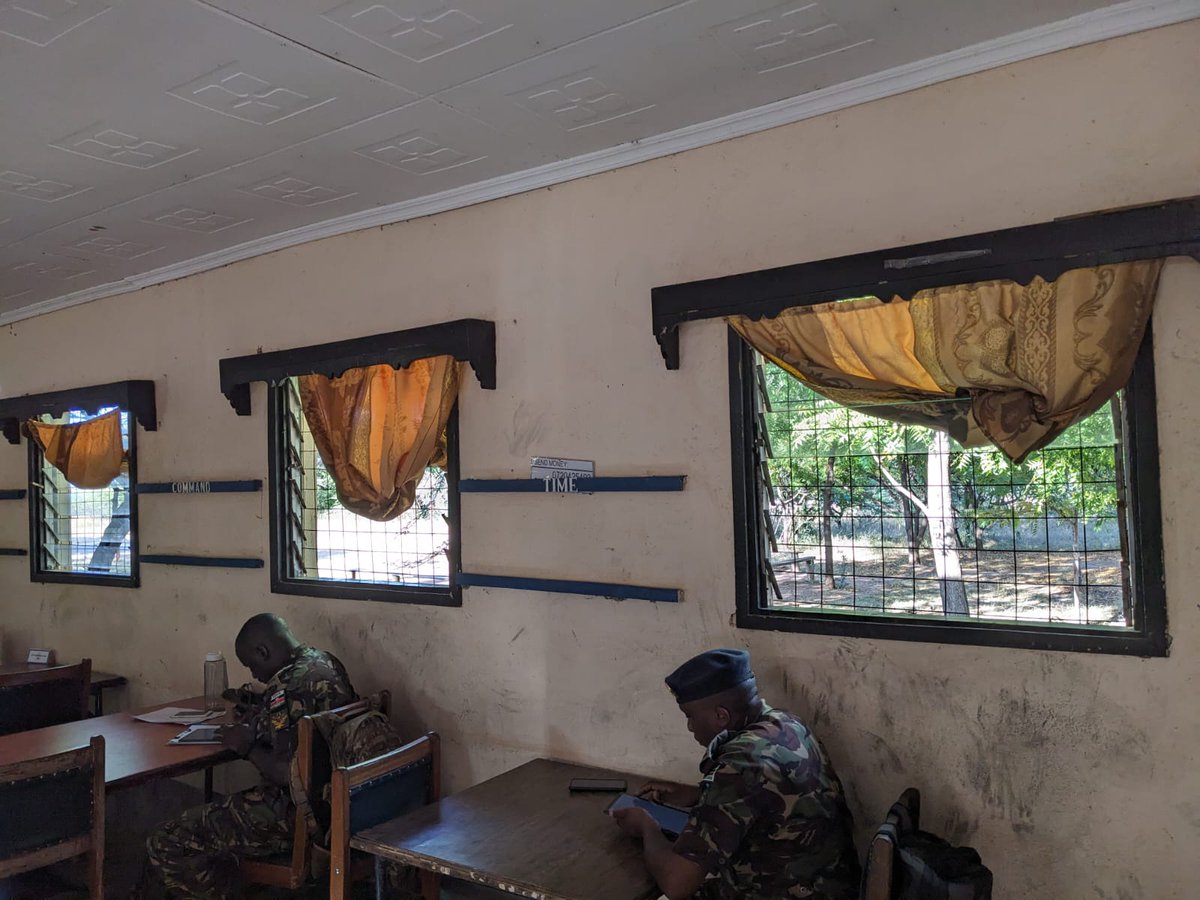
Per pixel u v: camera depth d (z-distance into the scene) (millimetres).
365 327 3764
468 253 3438
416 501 3717
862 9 2150
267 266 4129
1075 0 2125
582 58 2373
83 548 5234
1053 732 2258
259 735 3088
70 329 5164
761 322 2664
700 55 2369
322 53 2312
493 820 2510
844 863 2121
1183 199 2080
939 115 2443
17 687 3727
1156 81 2160
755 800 2033
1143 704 2152
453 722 3441
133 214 3609
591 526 3084
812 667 2619
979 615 2488
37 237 3893
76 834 2582
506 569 3303
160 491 4555
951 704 2396
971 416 2439
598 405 3084
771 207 2727
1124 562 2264
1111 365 2156
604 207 3078
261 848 2934
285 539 4086
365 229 3756
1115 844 2180
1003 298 2295
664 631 2906
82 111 2619
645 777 2914
